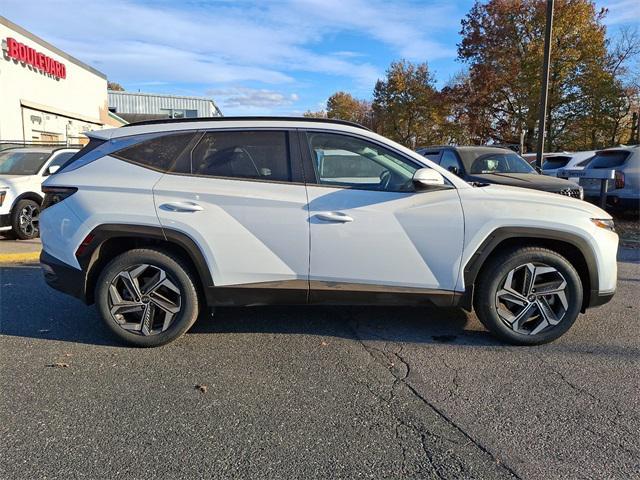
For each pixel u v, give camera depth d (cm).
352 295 400
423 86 4794
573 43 3092
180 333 407
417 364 379
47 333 439
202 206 390
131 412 309
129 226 390
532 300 405
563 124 3353
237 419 302
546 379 355
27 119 1911
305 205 391
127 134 413
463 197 397
